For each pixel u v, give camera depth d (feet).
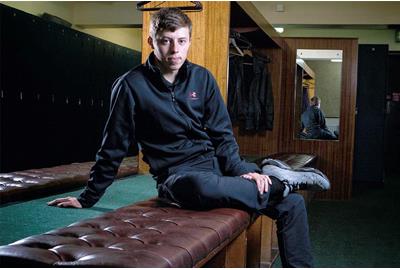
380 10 22.94
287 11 23.57
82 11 25.75
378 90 25.50
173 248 5.02
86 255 4.58
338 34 28.63
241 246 7.29
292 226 7.57
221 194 6.85
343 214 17.35
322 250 12.37
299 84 20.90
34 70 17.22
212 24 11.75
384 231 14.73
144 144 7.68
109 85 22.38
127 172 12.16
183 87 7.52
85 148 20.86
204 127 8.04
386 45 25.23
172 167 7.50
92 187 7.74
